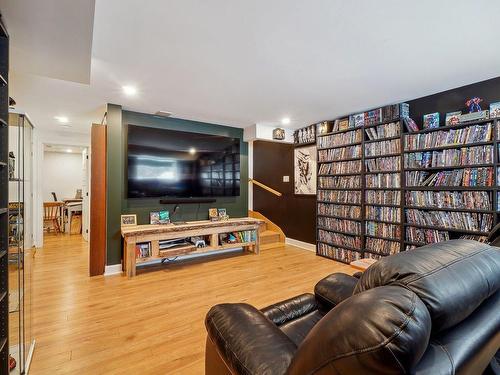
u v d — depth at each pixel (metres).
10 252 1.55
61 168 7.64
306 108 3.50
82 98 3.08
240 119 4.09
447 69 2.35
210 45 1.93
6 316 1.28
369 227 3.56
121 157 3.52
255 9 1.54
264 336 0.92
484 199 2.50
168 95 2.99
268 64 2.24
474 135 2.57
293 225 4.89
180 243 3.82
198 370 1.63
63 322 2.16
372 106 3.41
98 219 3.33
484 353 0.67
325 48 1.98
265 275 3.31
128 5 1.49
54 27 1.41
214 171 4.27
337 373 0.53
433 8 1.53
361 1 1.47
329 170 4.09
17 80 2.54
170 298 2.63
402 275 0.69
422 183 2.99
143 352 1.79
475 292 0.70
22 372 1.54
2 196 1.26
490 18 1.62
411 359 0.48
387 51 2.03
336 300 1.52
